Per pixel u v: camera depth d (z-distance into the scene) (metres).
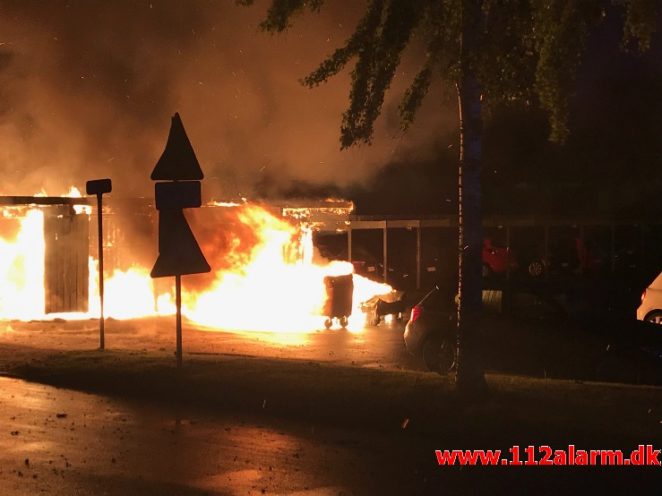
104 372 11.39
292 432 8.63
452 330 12.39
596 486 6.90
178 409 9.70
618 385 10.52
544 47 9.09
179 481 6.89
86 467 7.28
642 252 26.97
